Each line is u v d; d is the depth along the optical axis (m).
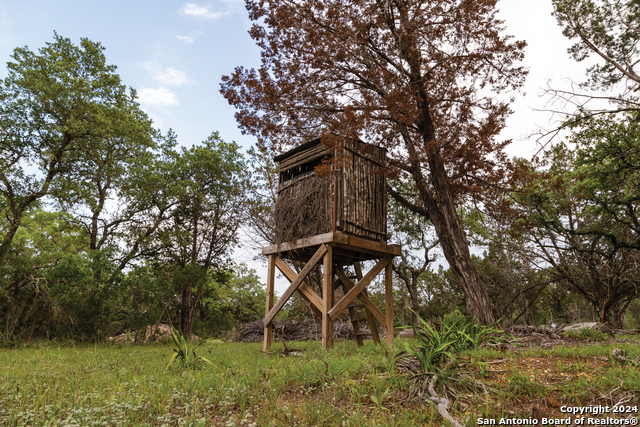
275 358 8.75
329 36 12.16
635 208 20.38
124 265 26.06
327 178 10.91
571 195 19.00
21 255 20.73
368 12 12.12
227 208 28.73
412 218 22.58
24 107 21.56
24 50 21.67
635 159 17.59
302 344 13.46
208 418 4.18
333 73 13.28
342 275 12.53
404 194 19.64
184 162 28.80
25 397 4.98
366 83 13.26
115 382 5.99
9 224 30.59
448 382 4.89
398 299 31.69
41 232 35.09
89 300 19.77
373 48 12.72
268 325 11.48
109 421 4.00
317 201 11.00
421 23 11.89
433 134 13.03
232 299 45.31
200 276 25.50
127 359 9.85
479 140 11.70
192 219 28.48
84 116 22.44
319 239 10.32
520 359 6.02
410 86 12.12
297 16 12.56
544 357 6.13
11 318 18.64
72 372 7.30
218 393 5.13
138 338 22.39
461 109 12.30
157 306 22.38
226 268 30.47
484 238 22.53
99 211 26.56
